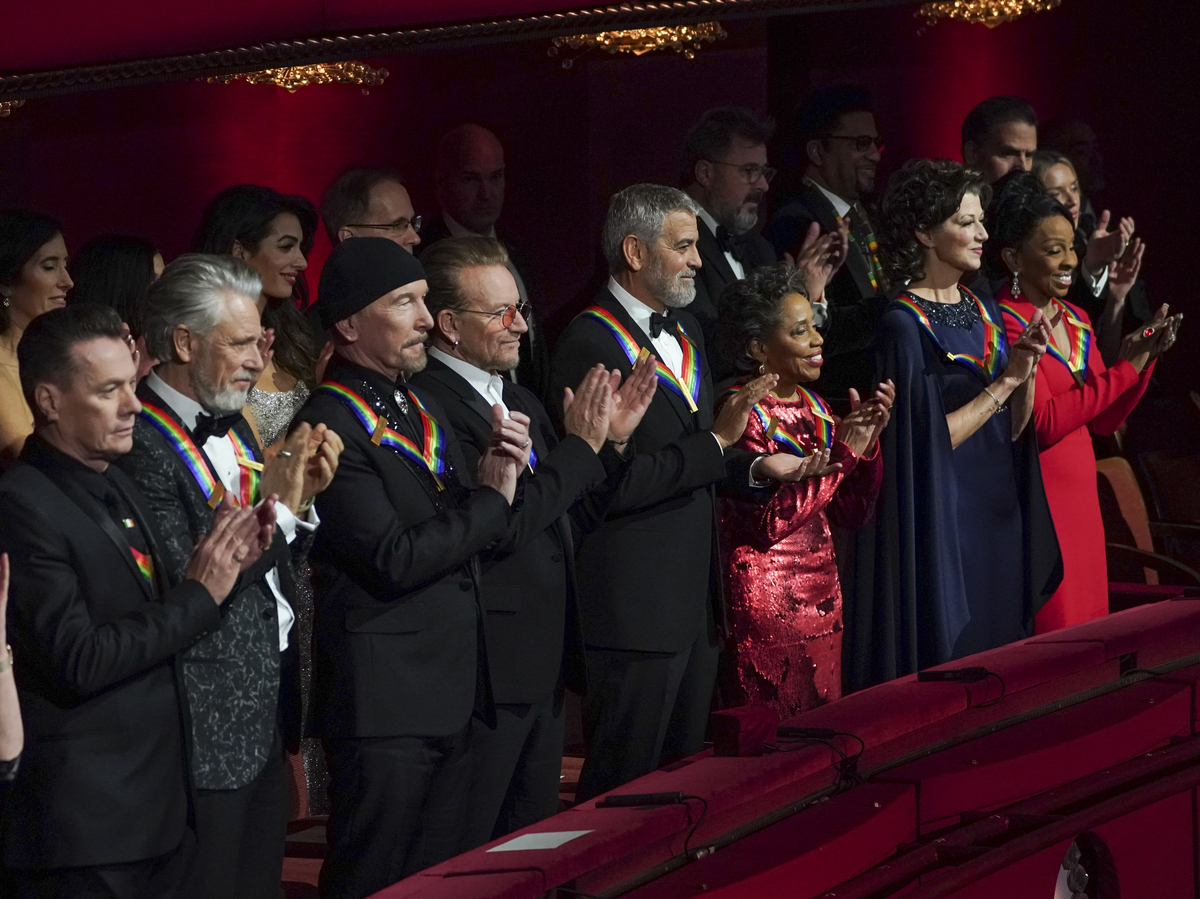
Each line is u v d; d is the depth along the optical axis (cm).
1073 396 1892
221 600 1101
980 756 1450
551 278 2566
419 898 1005
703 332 1869
